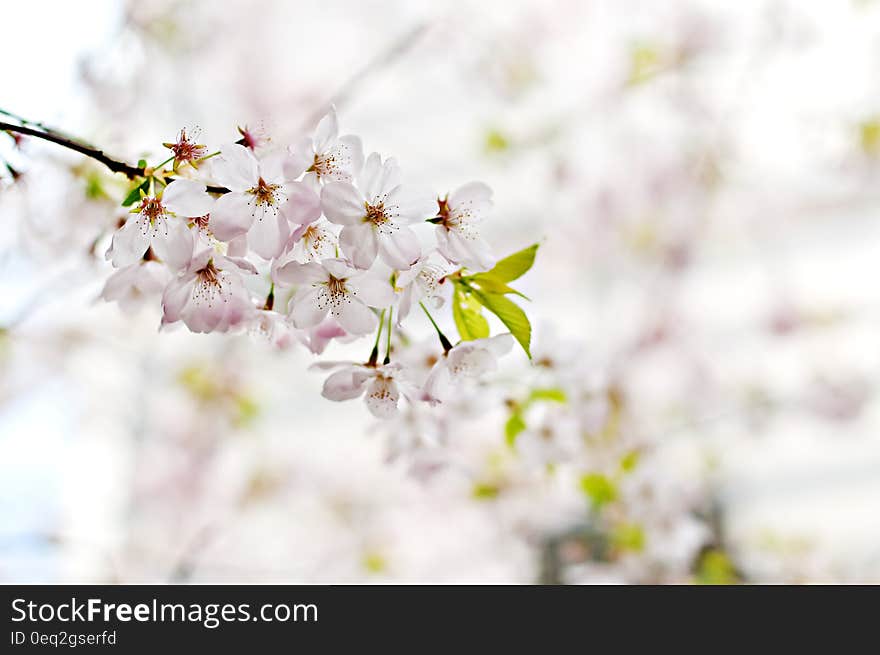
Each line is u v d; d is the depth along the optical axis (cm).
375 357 99
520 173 442
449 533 399
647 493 252
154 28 283
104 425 404
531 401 149
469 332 102
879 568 384
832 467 418
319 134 87
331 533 418
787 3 398
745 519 398
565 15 425
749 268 462
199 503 419
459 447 167
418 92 441
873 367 439
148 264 104
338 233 92
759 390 436
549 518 349
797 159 420
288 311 91
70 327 357
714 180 434
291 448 434
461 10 427
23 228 160
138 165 89
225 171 85
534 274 459
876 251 452
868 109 385
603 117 428
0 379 358
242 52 392
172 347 396
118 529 403
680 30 412
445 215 91
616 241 452
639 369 427
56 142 89
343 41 427
